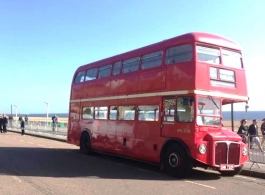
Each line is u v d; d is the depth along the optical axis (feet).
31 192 24.73
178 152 32.71
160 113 35.50
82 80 55.47
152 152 36.29
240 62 36.42
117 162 43.86
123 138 42.01
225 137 32.09
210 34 34.53
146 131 37.58
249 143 37.93
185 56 33.40
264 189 28.35
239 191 27.32
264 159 36.47
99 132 48.08
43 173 33.27
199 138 31.30
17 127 133.39
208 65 33.04
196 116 31.37
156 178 32.27
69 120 58.44
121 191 25.85
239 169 34.14
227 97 34.04
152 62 38.06
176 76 33.99
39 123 113.91
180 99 33.19
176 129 33.14
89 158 47.32
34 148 59.77
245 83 36.14
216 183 30.78
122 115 42.80
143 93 38.78
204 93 32.22
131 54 42.34
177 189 27.27
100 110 48.44
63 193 24.64
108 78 47.09
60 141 82.64
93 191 25.63
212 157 31.19
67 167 37.91
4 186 26.71
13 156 46.85
